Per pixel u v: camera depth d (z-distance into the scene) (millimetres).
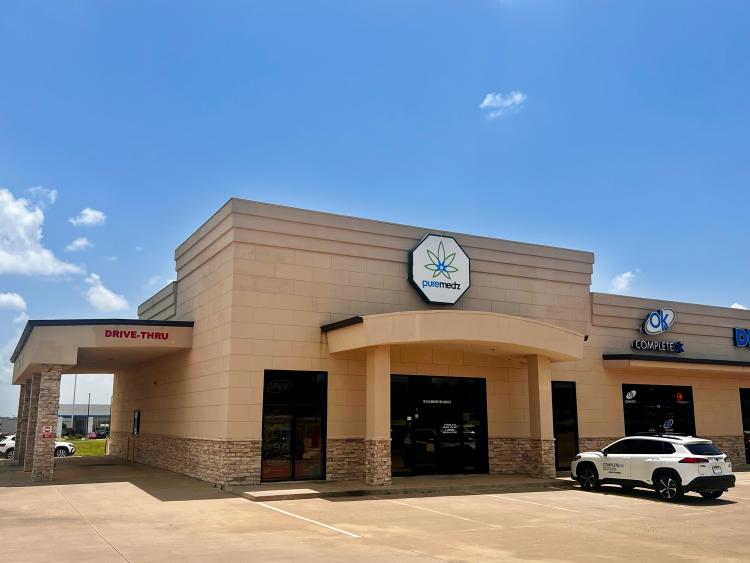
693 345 30031
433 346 21625
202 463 21312
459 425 23453
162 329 23422
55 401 21750
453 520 14562
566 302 26562
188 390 23656
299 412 20719
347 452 20984
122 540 12055
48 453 21578
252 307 20328
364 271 22281
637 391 28031
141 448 30016
